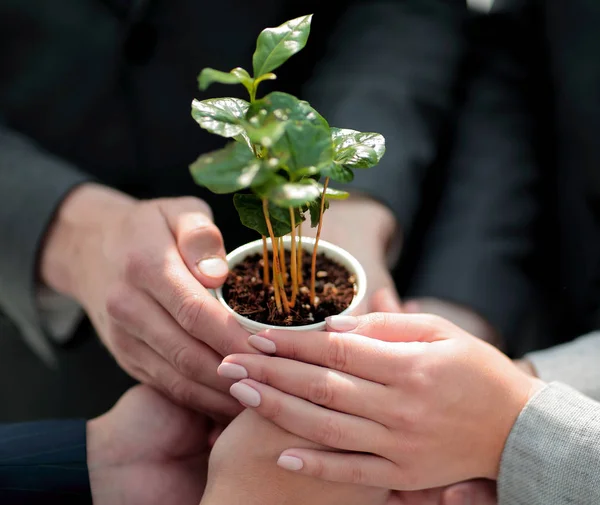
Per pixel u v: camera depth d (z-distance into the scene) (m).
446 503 0.50
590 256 0.63
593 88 0.62
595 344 0.55
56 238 0.59
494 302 0.61
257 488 0.48
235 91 0.66
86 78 0.64
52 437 0.52
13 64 0.64
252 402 0.47
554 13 0.64
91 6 0.63
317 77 0.70
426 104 0.67
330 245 0.51
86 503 0.50
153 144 0.65
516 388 0.49
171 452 0.53
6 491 0.49
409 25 0.71
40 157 0.61
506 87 0.72
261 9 0.65
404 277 0.66
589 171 0.62
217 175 0.40
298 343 0.47
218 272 0.49
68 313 0.62
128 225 0.53
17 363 0.69
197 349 0.49
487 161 0.67
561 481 0.47
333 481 0.48
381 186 0.60
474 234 0.63
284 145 0.42
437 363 0.48
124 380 0.69
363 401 0.47
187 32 0.64
